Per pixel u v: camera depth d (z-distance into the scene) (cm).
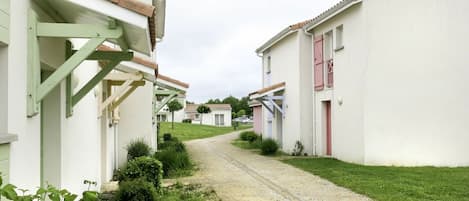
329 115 1894
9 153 368
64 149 612
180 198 1002
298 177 1303
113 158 1384
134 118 1505
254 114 3438
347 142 1647
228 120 7819
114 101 1172
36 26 438
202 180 1284
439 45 1535
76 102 630
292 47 2122
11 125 377
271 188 1126
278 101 2388
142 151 1380
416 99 1530
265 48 2564
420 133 1527
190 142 3319
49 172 586
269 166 1600
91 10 447
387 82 1520
